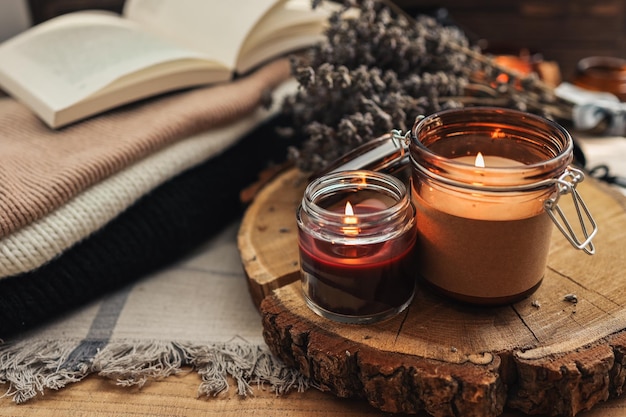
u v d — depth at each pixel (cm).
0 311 48
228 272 58
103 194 53
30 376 47
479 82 63
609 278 47
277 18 69
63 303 51
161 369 48
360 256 43
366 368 42
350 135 51
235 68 66
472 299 44
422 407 43
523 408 42
